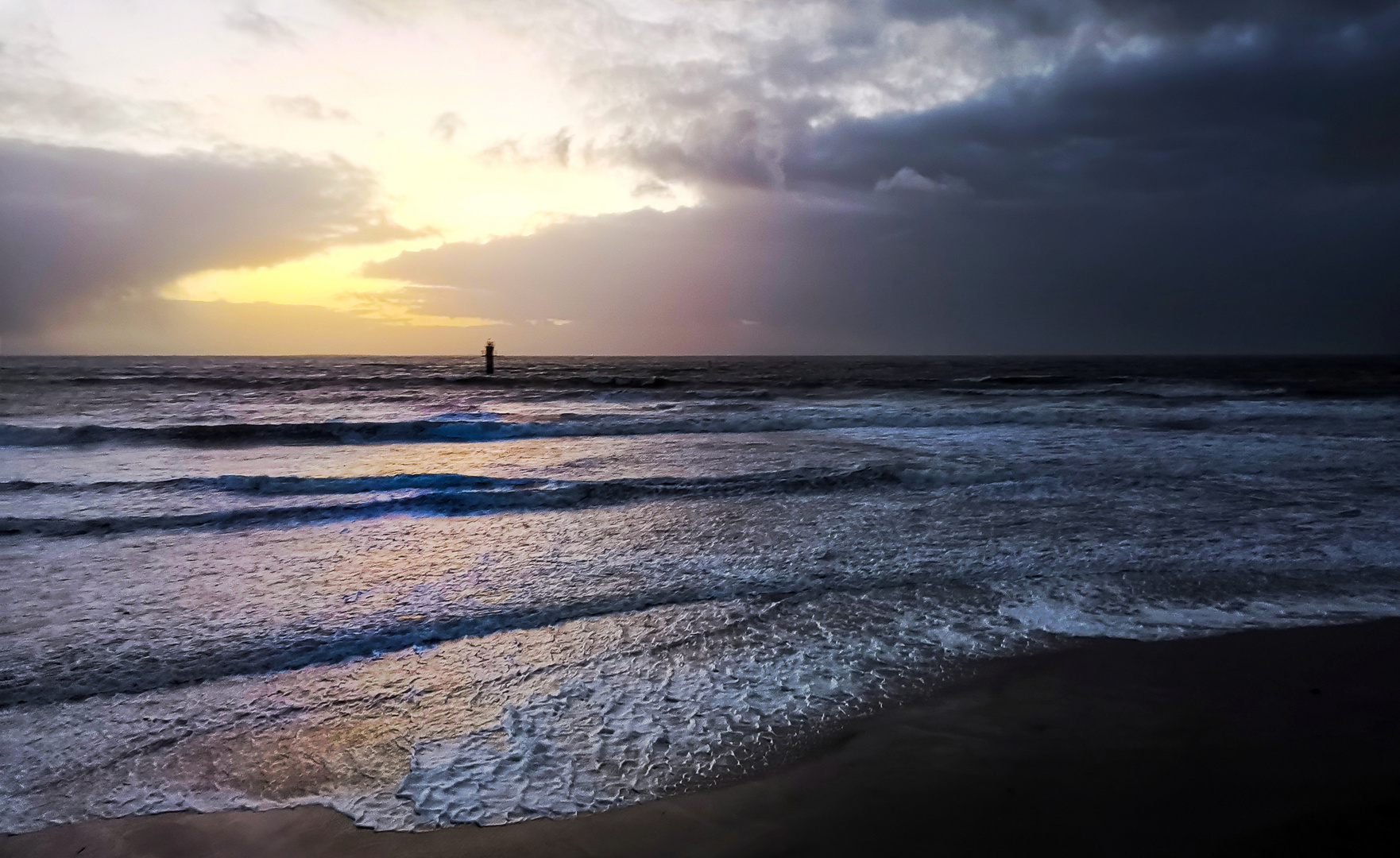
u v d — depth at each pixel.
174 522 7.57
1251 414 19.23
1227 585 5.40
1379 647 4.28
